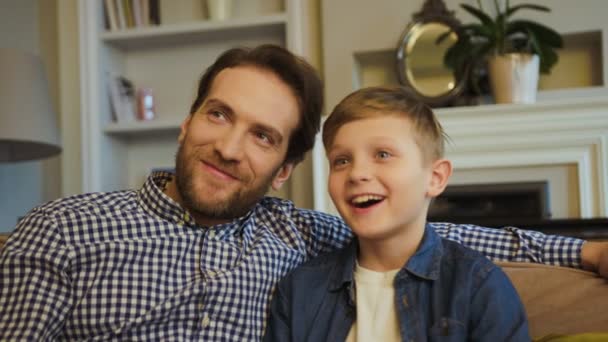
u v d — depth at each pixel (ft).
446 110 9.46
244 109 3.80
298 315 3.72
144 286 3.53
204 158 3.79
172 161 11.82
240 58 3.97
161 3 11.64
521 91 9.49
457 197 9.74
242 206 3.87
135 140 11.93
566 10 9.84
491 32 9.49
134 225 3.66
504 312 3.32
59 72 11.50
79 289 3.44
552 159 9.22
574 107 9.07
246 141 3.83
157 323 3.50
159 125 10.96
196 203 3.77
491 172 9.50
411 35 10.25
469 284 3.41
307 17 10.72
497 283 3.41
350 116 3.66
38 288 3.29
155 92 11.80
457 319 3.35
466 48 9.58
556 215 9.31
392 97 3.70
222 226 3.89
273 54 3.97
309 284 3.81
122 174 11.71
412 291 3.52
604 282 3.69
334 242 4.41
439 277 3.53
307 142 4.27
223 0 10.97
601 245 3.89
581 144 9.11
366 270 3.72
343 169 3.67
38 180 11.77
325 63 10.50
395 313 3.53
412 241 3.65
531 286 3.70
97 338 3.41
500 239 4.15
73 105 11.30
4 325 3.21
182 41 11.57
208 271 3.71
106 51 11.32
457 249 3.65
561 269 3.79
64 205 3.63
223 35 11.29
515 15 10.05
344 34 10.46
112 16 11.16
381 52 10.54
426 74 10.22
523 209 9.59
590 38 10.18
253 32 11.21
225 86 3.88
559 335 3.35
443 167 3.83
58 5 11.37
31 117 8.45
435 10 10.16
